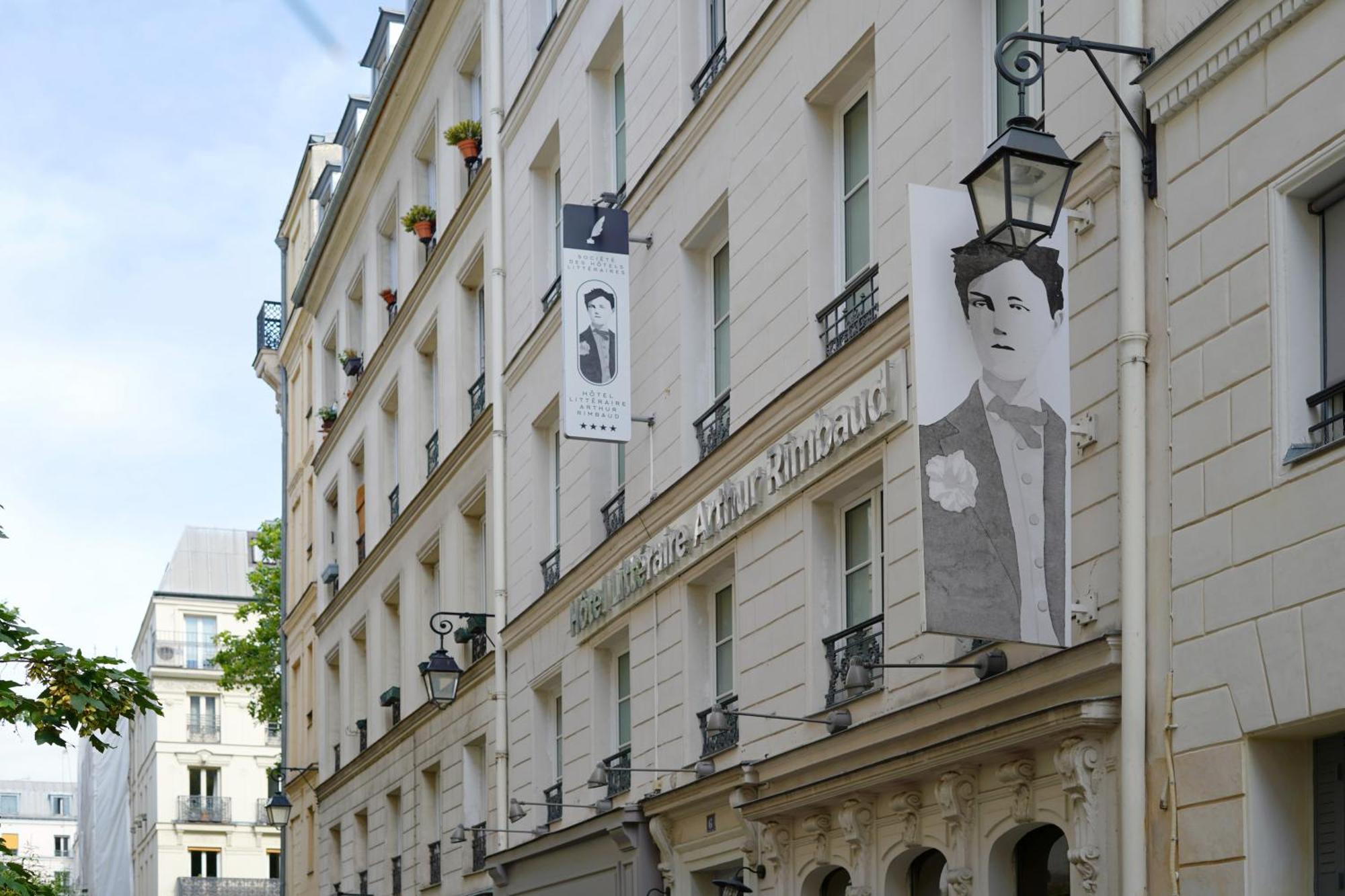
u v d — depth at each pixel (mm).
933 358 10680
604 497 21594
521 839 24000
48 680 13602
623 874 19219
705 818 17203
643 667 19359
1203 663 9750
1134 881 10000
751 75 17109
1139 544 10305
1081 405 11086
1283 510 9266
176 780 74625
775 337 16312
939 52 13453
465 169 29875
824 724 14641
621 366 19359
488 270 27141
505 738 24969
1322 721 8977
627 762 20188
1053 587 10641
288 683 46062
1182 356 10148
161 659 75875
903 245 13875
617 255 19562
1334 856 9273
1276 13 9477
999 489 10633
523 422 24969
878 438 13953
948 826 12562
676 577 18453
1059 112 11609
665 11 19750
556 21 23750
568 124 23359
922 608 10438
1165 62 10297
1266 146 9594
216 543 80438
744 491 16547
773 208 16484
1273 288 9477
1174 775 9883
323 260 41031
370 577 34938
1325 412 9352
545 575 23922
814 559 15250
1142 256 10555
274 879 74875
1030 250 10953
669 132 19547
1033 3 12773
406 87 33000
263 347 53875
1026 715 10984
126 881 83812
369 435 35969
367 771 34406
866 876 13797
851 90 15609
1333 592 8883
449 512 28875
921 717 12734
